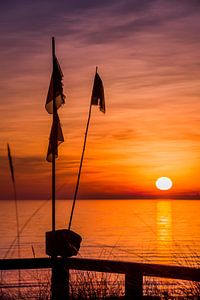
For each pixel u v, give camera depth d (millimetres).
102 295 7133
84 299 7102
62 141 8102
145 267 7254
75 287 7375
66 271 7570
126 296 7250
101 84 8289
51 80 8328
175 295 7059
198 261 7340
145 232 151750
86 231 164250
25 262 7531
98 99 8211
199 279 6883
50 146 8047
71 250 7555
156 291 7215
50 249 7602
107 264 7453
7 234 142500
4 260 7477
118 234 149250
